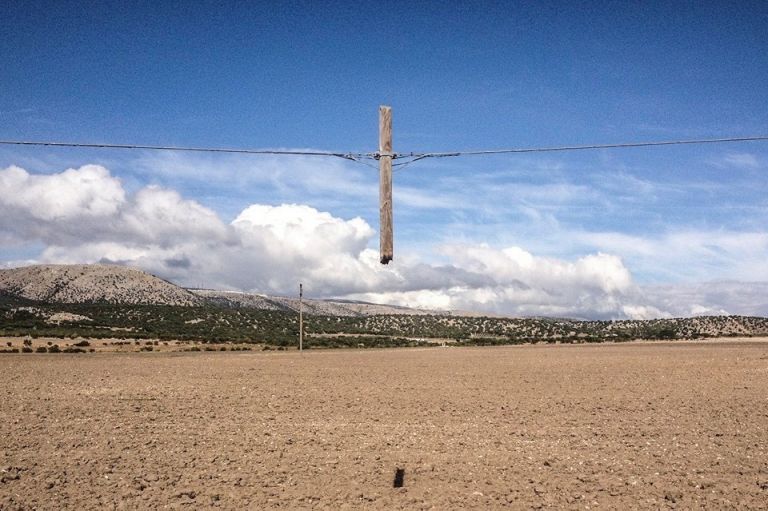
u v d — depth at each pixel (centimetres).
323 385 4553
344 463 2012
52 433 2553
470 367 6269
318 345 12225
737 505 1548
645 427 2681
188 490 1681
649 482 1761
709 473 1866
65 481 1777
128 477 1823
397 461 2039
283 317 19600
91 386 4450
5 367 6103
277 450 2217
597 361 7012
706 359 7112
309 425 2764
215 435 2516
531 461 2031
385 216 1065
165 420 2916
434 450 2212
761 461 2017
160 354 8738
